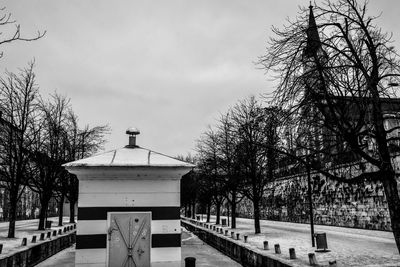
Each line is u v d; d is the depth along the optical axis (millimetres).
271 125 11953
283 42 11375
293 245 21750
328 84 11086
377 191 28031
